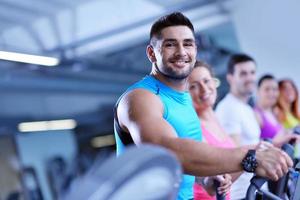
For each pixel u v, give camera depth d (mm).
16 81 7375
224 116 2359
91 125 11000
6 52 5387
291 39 3572
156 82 1153
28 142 9422
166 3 4852
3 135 8883
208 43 4566
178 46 1111
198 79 1922
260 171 801
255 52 3834
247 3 3859
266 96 2953
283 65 3648
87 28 5719
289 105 3207
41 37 5637
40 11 5254
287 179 1133
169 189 503
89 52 6324
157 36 1131
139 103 989
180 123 1146
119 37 5887
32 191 8875
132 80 8180
